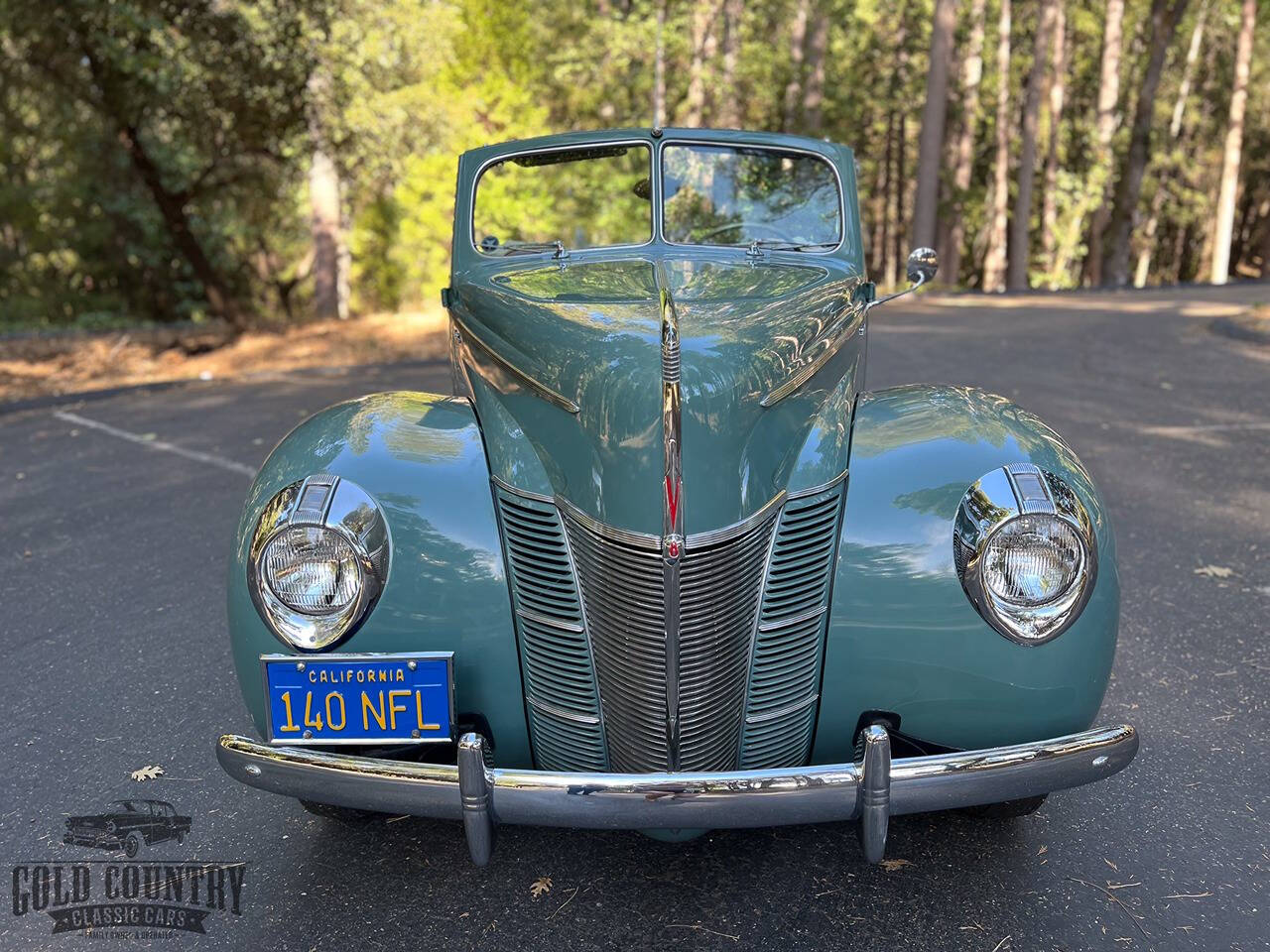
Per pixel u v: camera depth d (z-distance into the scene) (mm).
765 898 2469
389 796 2104
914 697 2295
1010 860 2607
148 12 13727
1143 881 2516
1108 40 30141
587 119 21203
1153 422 7684
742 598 2225
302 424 2607
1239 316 14188
